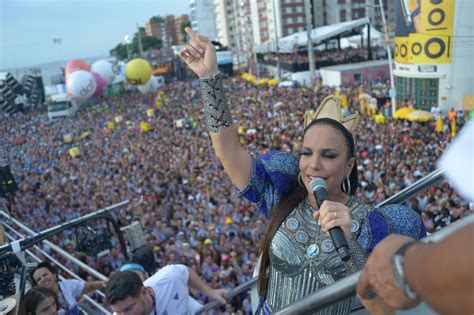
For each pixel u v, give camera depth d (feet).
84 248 19.12
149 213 46.37
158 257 36.24
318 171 5.60
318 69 156.56
